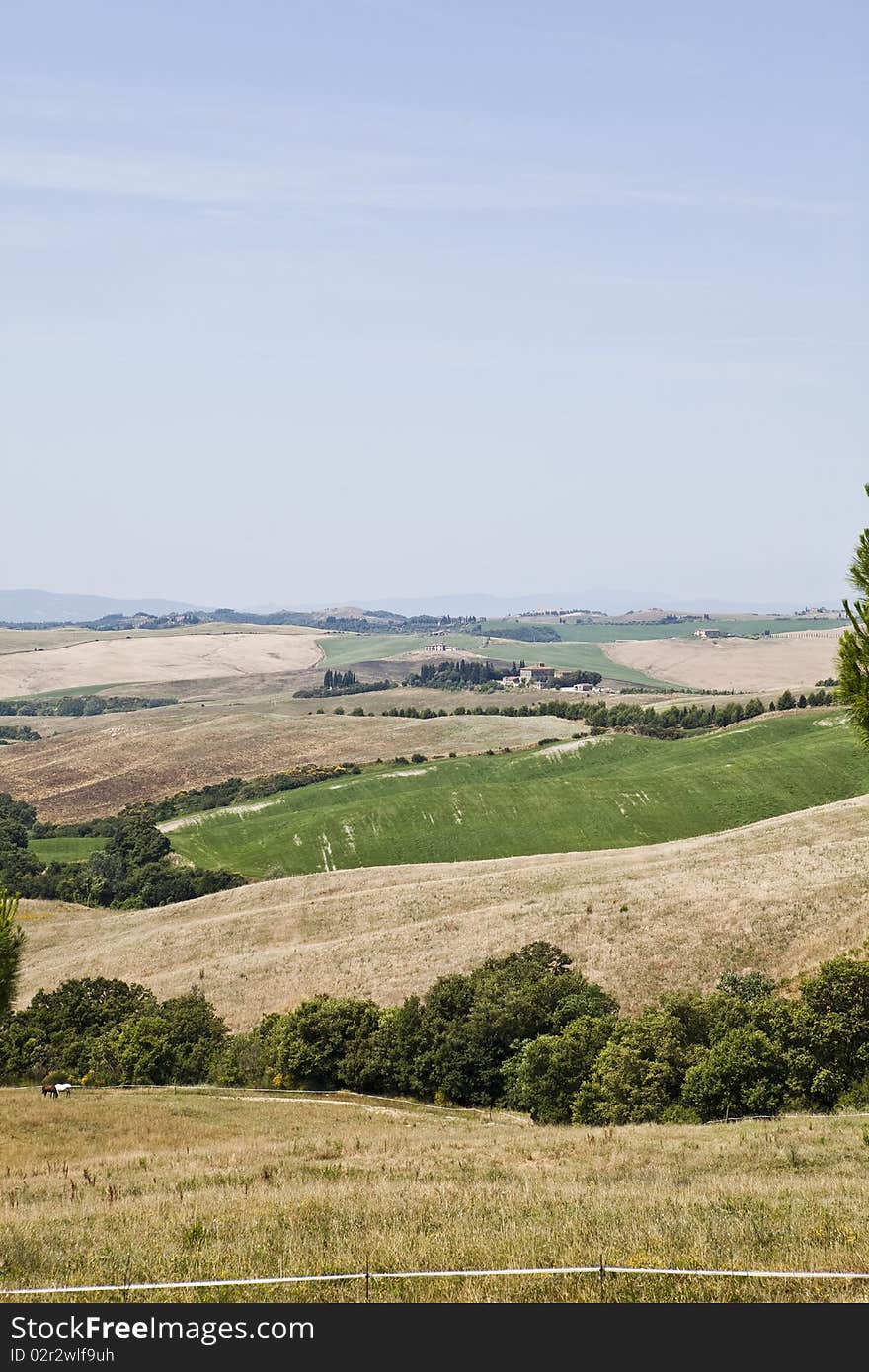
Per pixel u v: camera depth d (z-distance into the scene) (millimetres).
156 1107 49125
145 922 108312
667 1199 19812
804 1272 13992
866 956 61375
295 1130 44250
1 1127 42656
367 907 96188
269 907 101812
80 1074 67688
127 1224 19766
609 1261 14859
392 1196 22109
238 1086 62750
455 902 92688
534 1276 14367
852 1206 18531
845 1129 31875
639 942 71375
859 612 17922
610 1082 45344
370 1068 59469
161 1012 71562
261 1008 77062
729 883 79375
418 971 75500
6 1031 71250
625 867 93938
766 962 65938
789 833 93062
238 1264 15578
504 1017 57125
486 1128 44812
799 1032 43656
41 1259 16375
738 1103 42625
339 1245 16547
